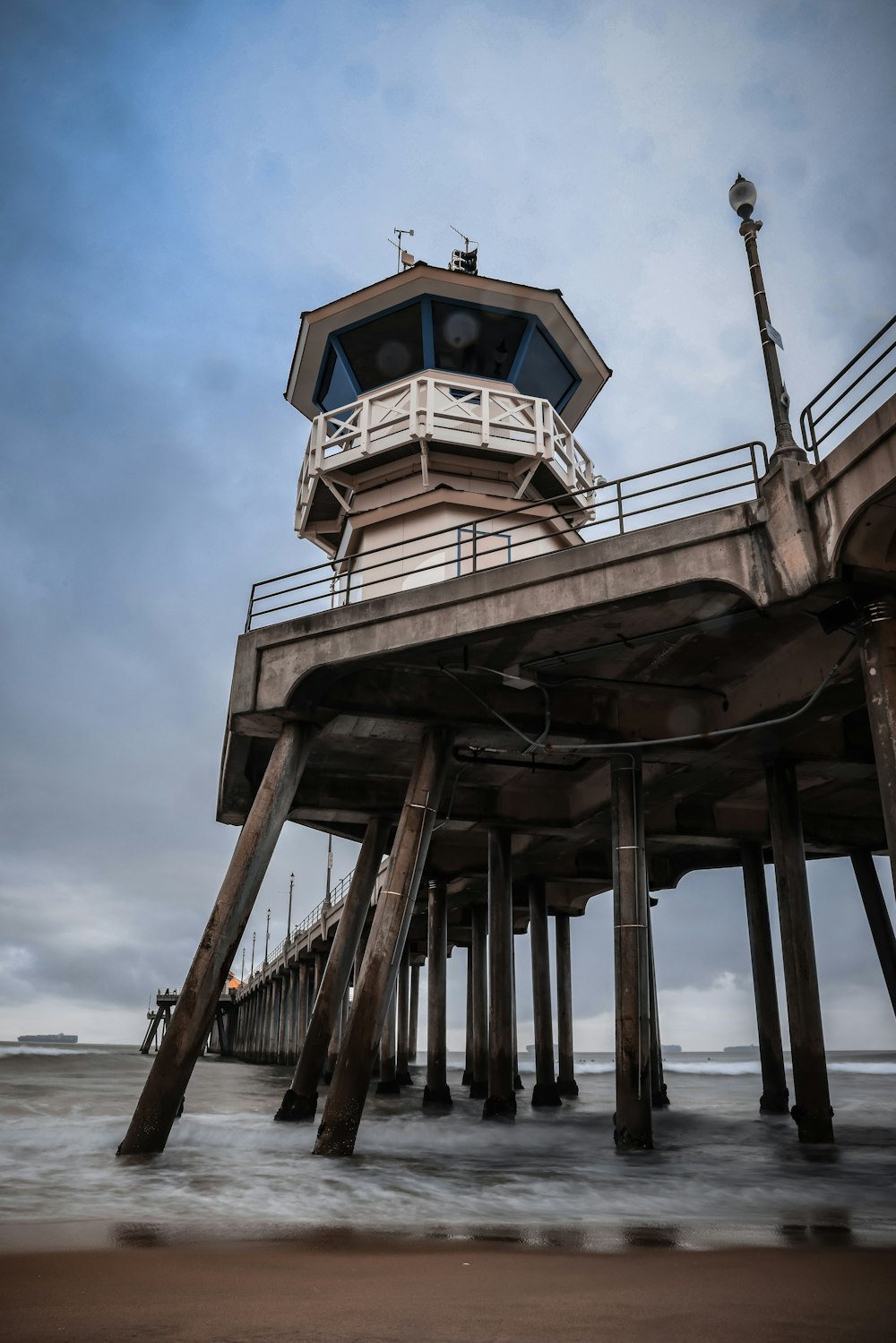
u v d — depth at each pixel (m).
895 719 12.65
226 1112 28.02
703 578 14.34
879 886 29.08
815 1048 18.42
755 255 15.42
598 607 15.08
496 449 24.95
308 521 29.28
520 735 18.17
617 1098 17.20
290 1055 63.09
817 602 13.65
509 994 26.00
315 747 22.61
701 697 19.59
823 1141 18.05
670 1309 5.71
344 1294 6.16
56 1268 7.07
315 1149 15.80
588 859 34.97
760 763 20.50
